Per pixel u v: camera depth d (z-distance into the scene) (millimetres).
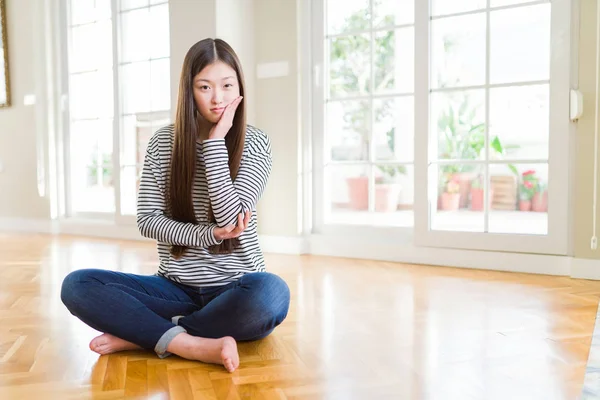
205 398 1450
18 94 5723
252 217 1920
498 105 3529
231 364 1631
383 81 3996
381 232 3998
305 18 4176
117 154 5152
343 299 2668
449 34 3672
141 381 1570
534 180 3438
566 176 3289
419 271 3449
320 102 4191
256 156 1845
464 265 3600
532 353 1834
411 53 3893
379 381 1580
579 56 3217
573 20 3254
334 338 2018
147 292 1805
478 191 3611
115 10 5105
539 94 3404
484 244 3535
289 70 4207
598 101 3162
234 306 1730
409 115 3934
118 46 5105
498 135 3539
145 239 4988
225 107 1744
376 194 4070
